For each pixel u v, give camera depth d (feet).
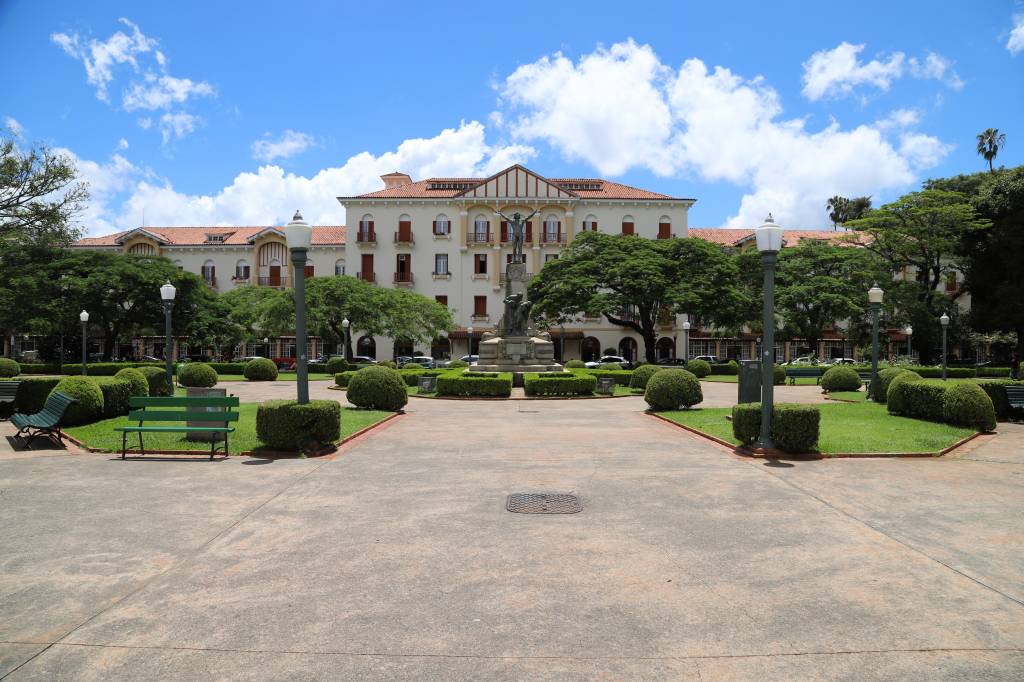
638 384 79.87
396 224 188.85
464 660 11.86
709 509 22.43
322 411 33.47
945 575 16.10
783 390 92.58
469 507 22.67
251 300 155.33
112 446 33.50
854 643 12.55
